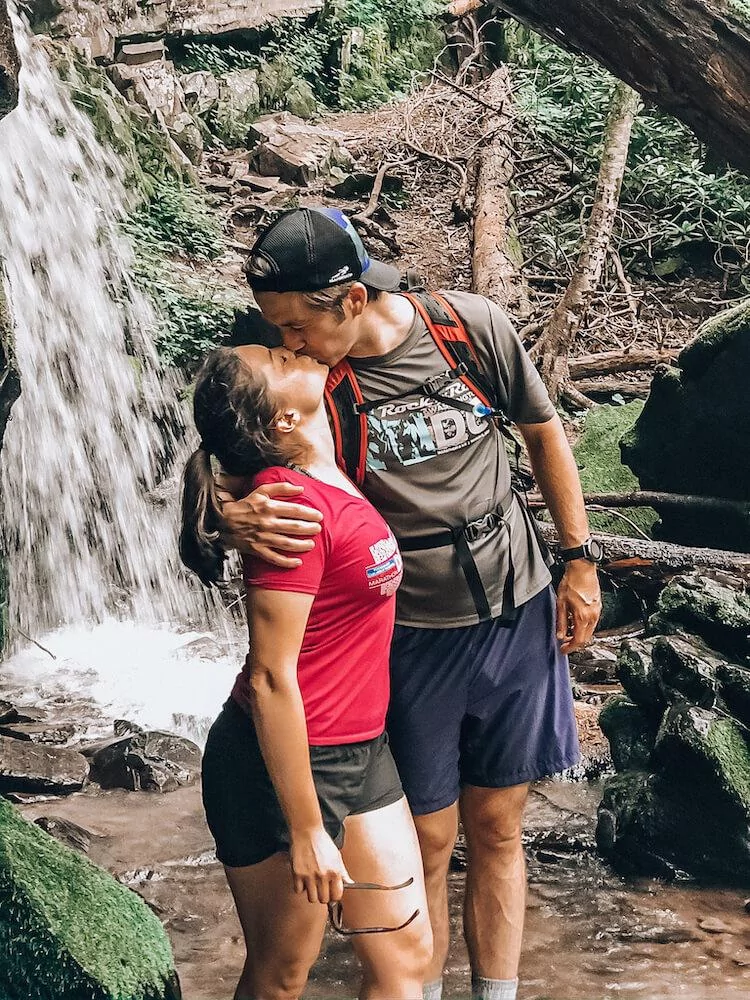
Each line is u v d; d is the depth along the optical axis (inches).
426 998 114.7
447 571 109.1
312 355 102.0
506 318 112.0
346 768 96.2
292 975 97.7
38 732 192.4
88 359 308.0
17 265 299.0
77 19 393.7
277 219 99.5
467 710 112.7
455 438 108.4
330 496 95.2
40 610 269.0
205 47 449.7
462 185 412.2
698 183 401.4
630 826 155.3
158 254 347.6
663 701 165.8
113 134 356.8
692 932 138.1
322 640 95.0
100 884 114.4
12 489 273.4
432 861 113.8
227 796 96.5
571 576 117.6
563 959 131.2
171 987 107.8
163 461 316.8
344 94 491.8
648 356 339.6
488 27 510.3
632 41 199.5
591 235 363.9
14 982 101.6
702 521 246.2
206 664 240.8
